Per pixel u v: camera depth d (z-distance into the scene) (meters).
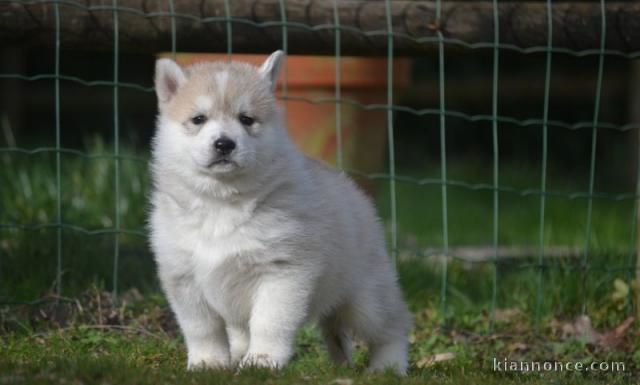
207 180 6.57
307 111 10.38
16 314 8.18
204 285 6.67
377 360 7.35
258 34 8.47
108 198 10.56
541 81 18.89
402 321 7.45
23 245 9.23
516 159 17.75
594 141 8.75
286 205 6.64
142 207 10.45
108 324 8.16
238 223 6.57
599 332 8.68
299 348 8.05
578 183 16.70
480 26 8.66
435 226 13.91
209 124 6.69
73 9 8.19
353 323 7.29
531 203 15.02
